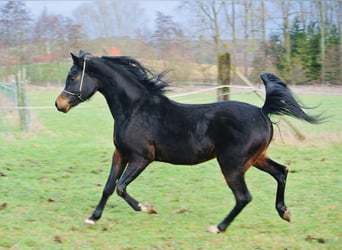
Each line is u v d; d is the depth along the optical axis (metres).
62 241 6.21
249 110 6.70
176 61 29.39
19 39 35.62
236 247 6.14
